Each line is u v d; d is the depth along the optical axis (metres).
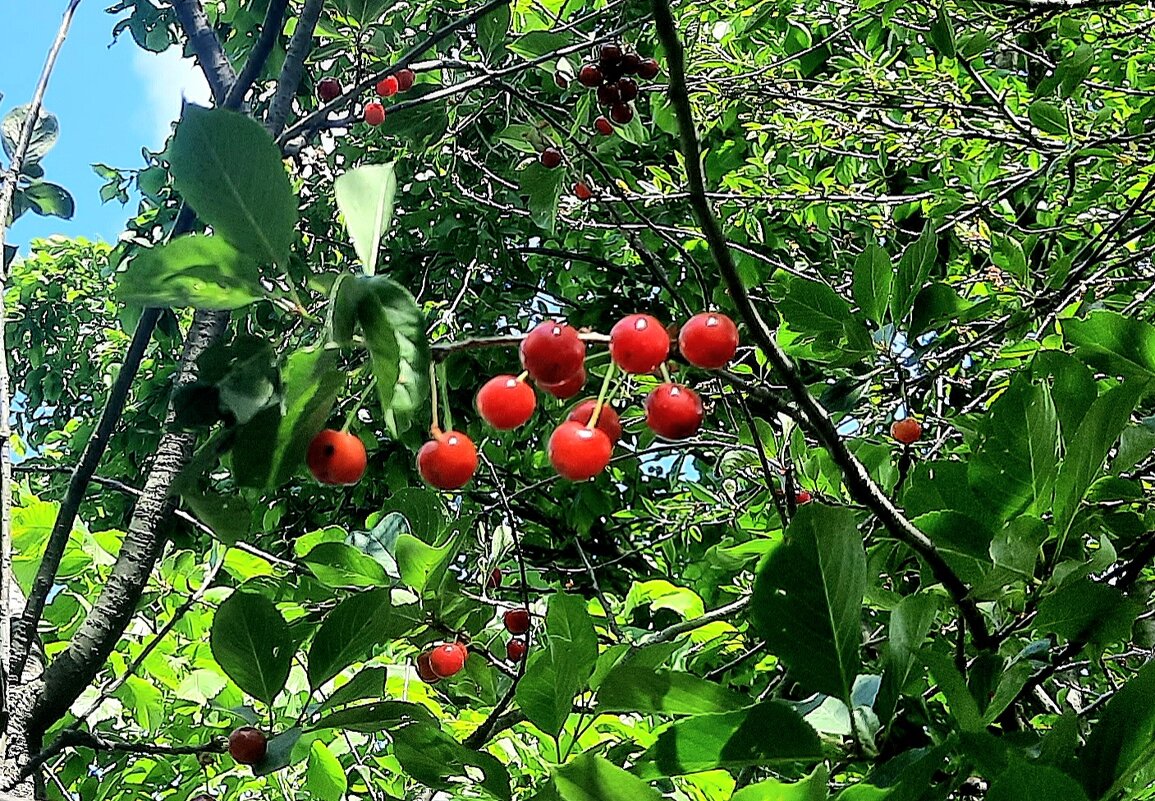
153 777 2.96
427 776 1.67
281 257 1.21
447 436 1.56
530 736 2.77
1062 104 4.56
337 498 6.88
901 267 2.30
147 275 1.18
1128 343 1.90
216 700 2.92
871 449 2.68
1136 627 1.95
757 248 5.80
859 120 5.48
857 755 1.38
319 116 3.06
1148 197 3.67
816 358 2.45
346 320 1.14
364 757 3.07
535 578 3.87
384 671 1.74
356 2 3.62
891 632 1.36
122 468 6.13
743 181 5.58
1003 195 4.44
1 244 2.02
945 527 1.62
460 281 6.70
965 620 1.59
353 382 1.43
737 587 3.65
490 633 2.72
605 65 3.60
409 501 2.46
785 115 5.89
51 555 1.83
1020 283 3.62
